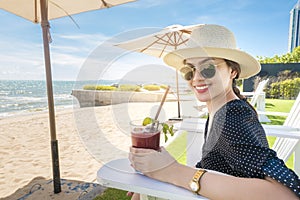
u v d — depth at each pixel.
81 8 3.00
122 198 2.52
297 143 2.14
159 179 0.93
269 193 0.74
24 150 4.57
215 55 1.14
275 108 8.94
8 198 2.67
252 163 0.82
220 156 0.98
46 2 2.59
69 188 2.87
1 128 6.60
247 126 0.90
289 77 12.25
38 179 3.20
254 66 1.33
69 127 5.85
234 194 0.77
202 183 0.84
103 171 1.01
